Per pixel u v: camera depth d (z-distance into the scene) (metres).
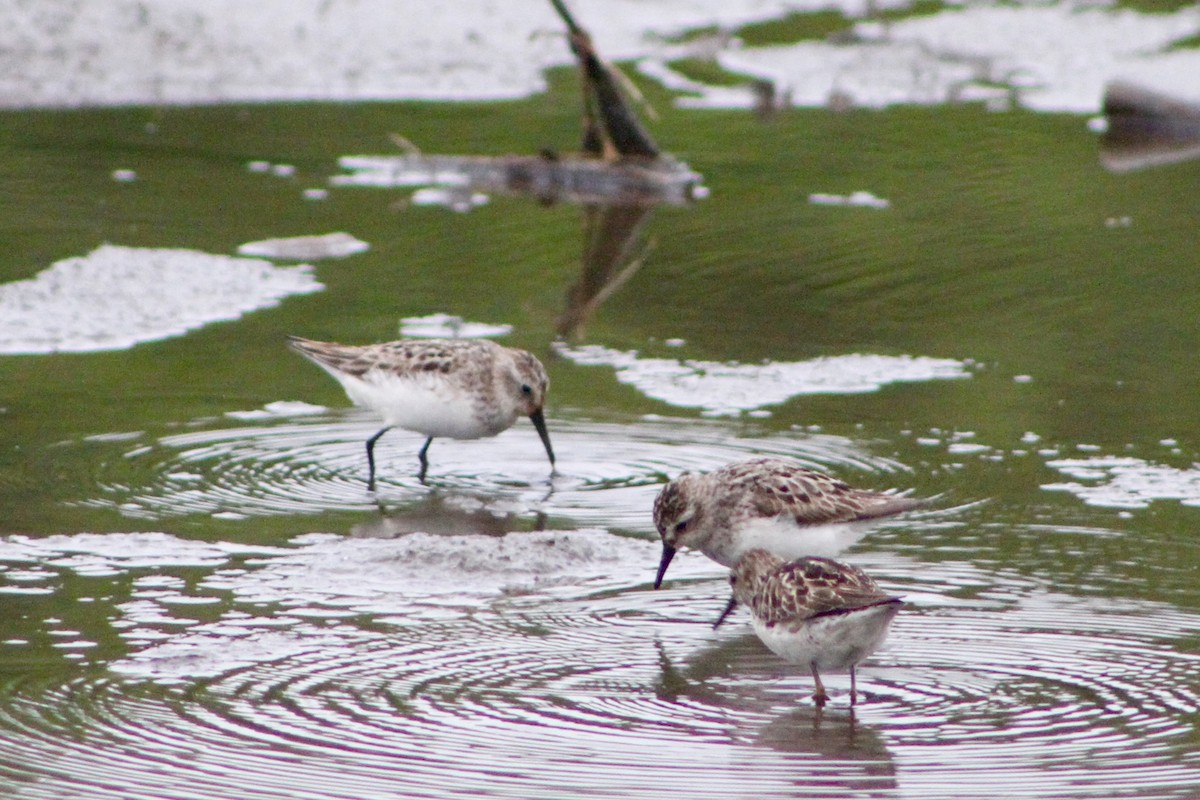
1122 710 9.27
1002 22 32.12
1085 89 28.16
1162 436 14.17
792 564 9.65
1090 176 23.14
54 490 12.95
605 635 10.48
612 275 19.25
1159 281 18.59
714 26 32.25
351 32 29.48
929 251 19.94
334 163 23.91
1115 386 15.48
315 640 10.27
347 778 8.38
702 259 19.88
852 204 22.05
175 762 8.56
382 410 13.89
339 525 12.44
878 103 27.59
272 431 14.62
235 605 10.82
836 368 16.16
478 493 13.24
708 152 24.72
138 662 9.87
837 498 11.37
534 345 16.83
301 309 17.72
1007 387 15.53
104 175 22.80
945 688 9.62
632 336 17.19
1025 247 20.00
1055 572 11.46
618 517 12.74
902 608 10.88
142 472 13.45
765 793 8.22
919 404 15.15
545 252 20.12
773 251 20.09
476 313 17.75
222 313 17.56
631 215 21.92
